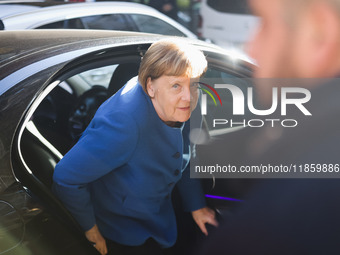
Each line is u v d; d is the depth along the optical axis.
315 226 0.58
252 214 0.81
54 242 1.09
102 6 3.92
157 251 1.46
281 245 0.68
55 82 1.29
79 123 2.32
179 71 1.14
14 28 3.33
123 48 1.56
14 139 1.12
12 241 1.01
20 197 1.07
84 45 1.50
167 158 1.29
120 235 1.36
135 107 1.19
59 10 3.64
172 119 1.21
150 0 6.00
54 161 1.34
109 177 1.30
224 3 5.46
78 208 1.21
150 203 1.36
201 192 1.59
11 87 1.19
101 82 2.35
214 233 1.54
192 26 6.10
